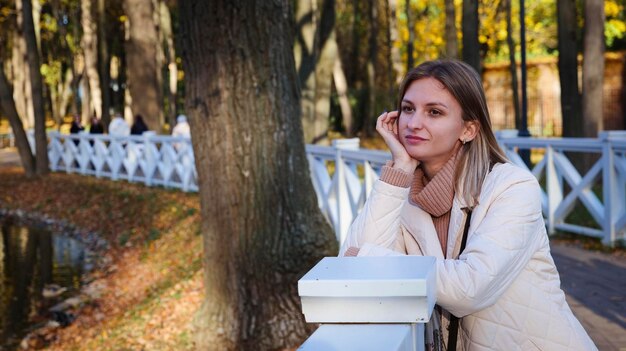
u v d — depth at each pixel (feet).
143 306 29.35
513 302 6.19
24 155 74.43
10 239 50.60
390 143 6.48
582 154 39.96
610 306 18.98
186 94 22.34
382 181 6.32
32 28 73.87
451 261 5.78
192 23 21.63
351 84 102.37
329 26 57.52
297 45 54.39
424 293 4.38
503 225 6.00
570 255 25.84
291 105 22.27
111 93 161.48
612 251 25.98
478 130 6.48
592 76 38.29
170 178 58.34
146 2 72.43
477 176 6.34
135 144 62.69
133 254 41.37
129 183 61.77
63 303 33.06
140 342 24.70
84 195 60.34
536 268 6.28
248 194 21.79
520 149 36.55
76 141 75.51
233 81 21.48
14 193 68.95
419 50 92.27
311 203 22.79
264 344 21.88
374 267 4.77
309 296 4.57
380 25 99.40
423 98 6.33
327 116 58.80
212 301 22.81
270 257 21.97
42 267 41.39
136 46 72.43
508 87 86.94
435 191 6.44
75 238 50.42
